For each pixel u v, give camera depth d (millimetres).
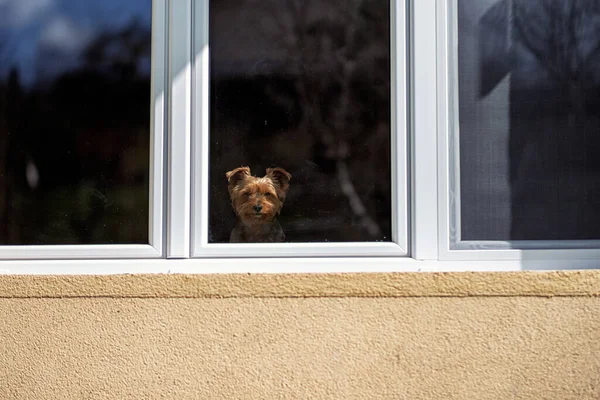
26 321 2018
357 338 1911
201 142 2074
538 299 1863
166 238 2064
